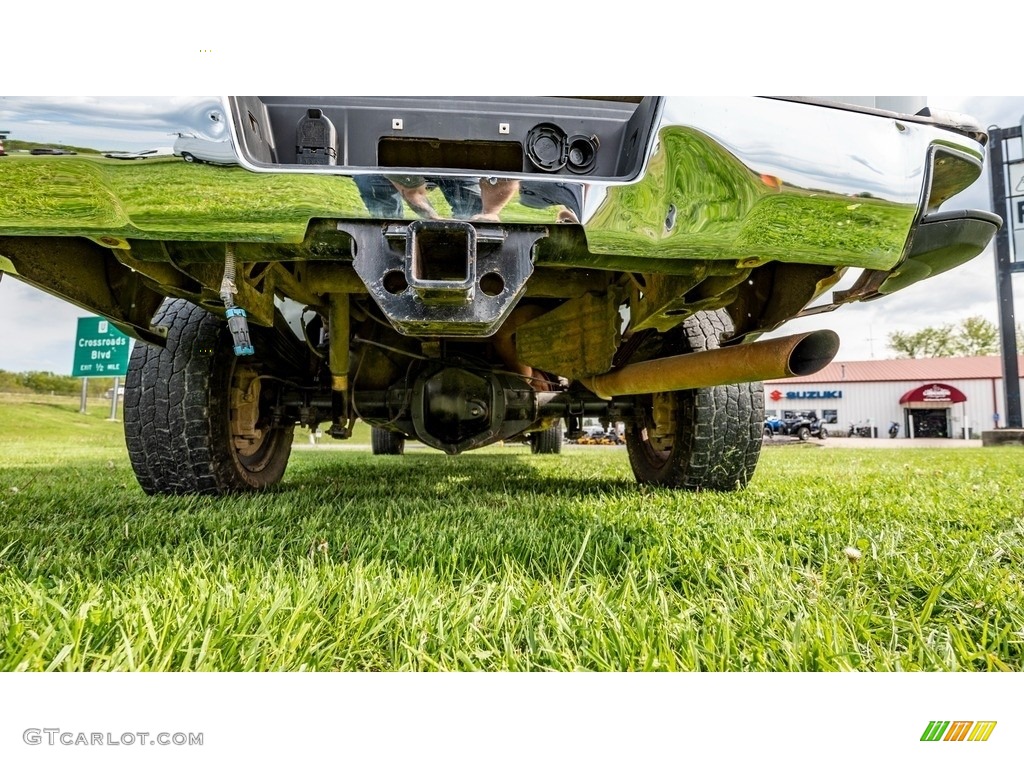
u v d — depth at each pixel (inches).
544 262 42.3
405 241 37.5
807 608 32.9
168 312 69.8
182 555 41.8
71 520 55.3
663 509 61.6
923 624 32.0
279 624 29.5
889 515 61.1
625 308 65.0
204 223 36.7
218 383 70.0
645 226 39.4
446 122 44.6
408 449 328.5
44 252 43.5
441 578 36.6
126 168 35.7
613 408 84.0
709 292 48.2
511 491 79.5
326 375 82.3
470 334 42.2
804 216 40.5
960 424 1024.2
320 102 43.7
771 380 48.1
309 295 58.8
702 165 39.5
